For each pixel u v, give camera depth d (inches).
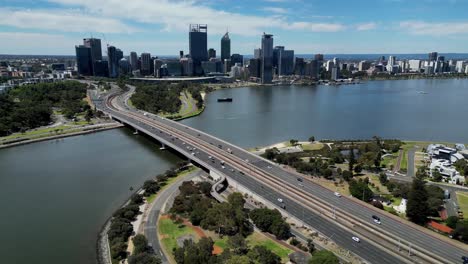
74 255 6289.4
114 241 6314.0
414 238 6471.5
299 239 6515.8
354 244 6309.1
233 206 7229.3
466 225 6540.4
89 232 7121.1
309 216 7322.8
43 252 6378.0
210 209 7165.4
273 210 7086.6
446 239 6412.4
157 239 6574.8
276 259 5669.3
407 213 7253.9
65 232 7111.2
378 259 5861.2
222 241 6466.5
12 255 6264.8
